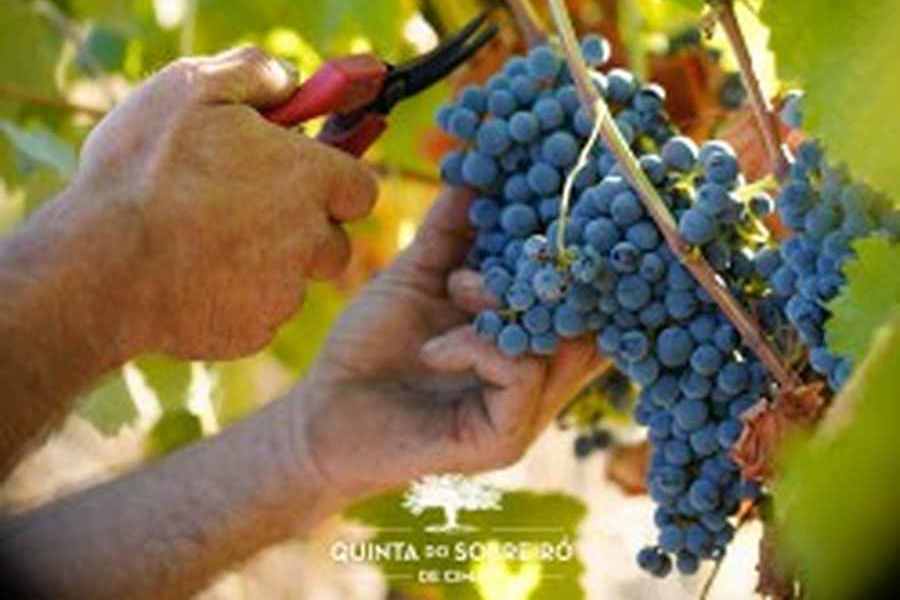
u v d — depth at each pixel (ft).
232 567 8.88
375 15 11.51
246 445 8.86
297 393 8.85
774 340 7.13
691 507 7.47
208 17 12.19
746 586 12.57
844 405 3.26
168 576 8.80
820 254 6.53
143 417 11.62
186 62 7.73
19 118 13.07
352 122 8.24
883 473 3.03
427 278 8.70
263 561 13.57
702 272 6.99
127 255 7.53
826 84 5.12
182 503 8.83
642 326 7.34
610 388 10.89
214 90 7.63
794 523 3.13
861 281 5.72
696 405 7.32
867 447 3.05
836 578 3.00
